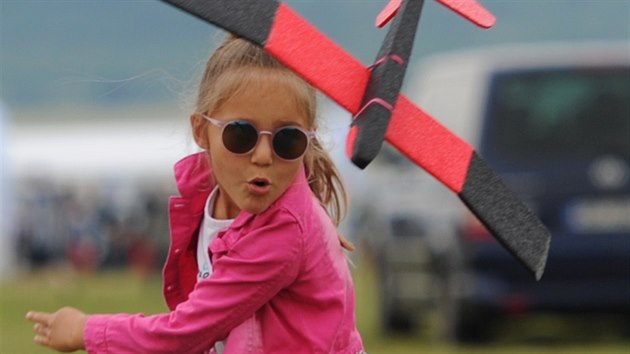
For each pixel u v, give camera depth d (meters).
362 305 29.19
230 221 7.52
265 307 7.38
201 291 7.30
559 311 20.03
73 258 47.34
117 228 51.03
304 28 6.54
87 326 7.43
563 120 20.25
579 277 19.94
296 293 7.36
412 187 21.91
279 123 7.16
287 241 7.23
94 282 41.59
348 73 6.59
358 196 35.66
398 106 6.70
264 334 7.37
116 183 58.22
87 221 51.28
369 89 6.58
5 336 23.09
